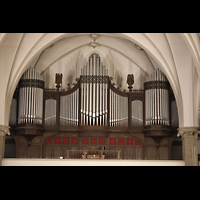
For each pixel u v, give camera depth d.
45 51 24.25
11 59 20.25
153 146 23.48
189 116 20.72
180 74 20.83
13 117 22.84
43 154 23.23
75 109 23.41
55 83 24.72
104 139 23.56
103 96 23.55
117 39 23.88
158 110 22.94
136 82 24.94
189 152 20.48
